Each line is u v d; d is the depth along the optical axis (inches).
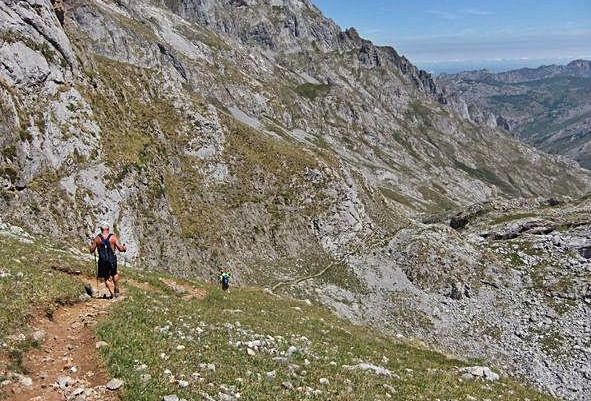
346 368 858.8
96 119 2731.3
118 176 2571.4
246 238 3690.9
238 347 840.3
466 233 4480.8
